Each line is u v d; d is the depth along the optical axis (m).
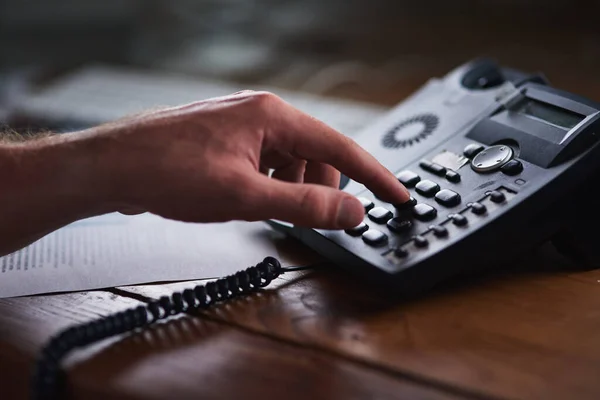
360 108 1.01
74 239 0.64
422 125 0.67
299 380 0.43
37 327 0.49
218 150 0.49
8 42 1.54
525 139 0.57
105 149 0.50
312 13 1.61
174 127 0.49
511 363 0.44
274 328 0.48
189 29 1.57
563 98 0.59
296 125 0.53
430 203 0.56
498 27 1.45
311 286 0.55
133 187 0.49
